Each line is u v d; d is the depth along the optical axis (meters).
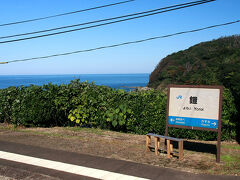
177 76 64.88
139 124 9.37
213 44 73.50
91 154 6.47
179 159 6.06
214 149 7.24
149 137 6.75
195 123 6.23
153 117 9.03
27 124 10.69
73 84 10.89
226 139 8.47
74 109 10.73
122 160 5.97
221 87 5.89
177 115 6.49
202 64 62.31
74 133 9.28
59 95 10.69
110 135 9.02
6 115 11.39
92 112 10.23
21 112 10.61
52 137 8.55
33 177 4.95
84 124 10.73
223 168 5.43
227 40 71.75
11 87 11.28
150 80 78.88
